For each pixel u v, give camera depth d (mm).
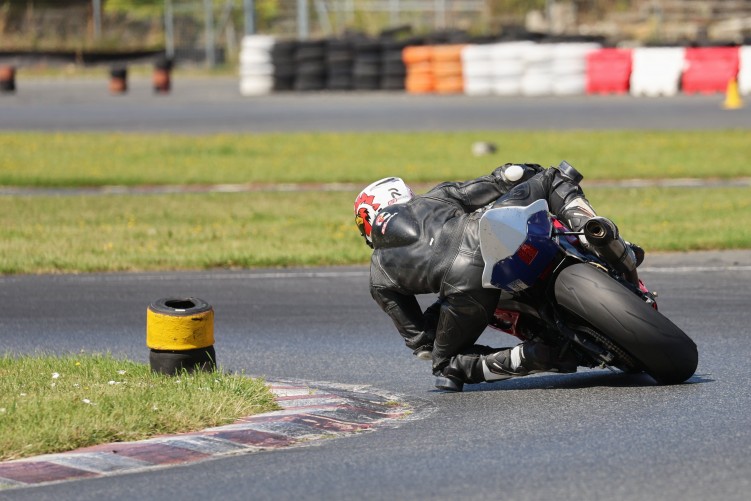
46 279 39875
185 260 42094
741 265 39625
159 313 24266
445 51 130000
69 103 124938
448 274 22391
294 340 30188
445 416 21031
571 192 22703
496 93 127812
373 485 16156
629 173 66750
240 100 125938
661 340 21641
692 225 47875
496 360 22984
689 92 122000
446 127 94250
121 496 15992
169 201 59094
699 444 17875
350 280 38969
